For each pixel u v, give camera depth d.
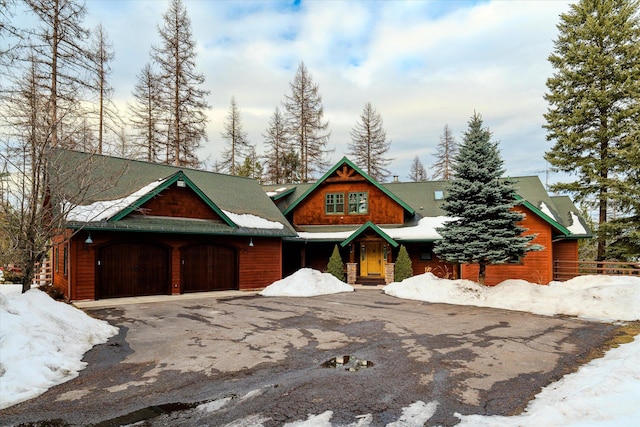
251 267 17.36
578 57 20.64
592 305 11.10
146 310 11.38
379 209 21.16
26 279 8.39
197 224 15.69
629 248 19.02
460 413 4.34
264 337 8.12
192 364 6.28
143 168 17.45
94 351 7.00
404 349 7.18
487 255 13.91
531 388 5.15
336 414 4.33
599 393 4.52
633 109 18.81
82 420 4.27
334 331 8.72
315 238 20.28
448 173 42.38
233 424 4.10
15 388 5.07
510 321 9.94
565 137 21.14
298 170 35.94
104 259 13.62
